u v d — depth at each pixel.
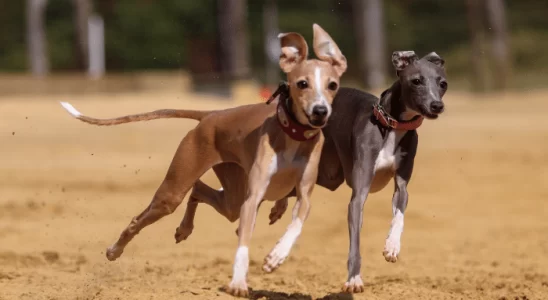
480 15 48.22
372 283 9.84
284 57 7.96
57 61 64.44
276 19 65.62
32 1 52.34
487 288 9.50
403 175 8.45
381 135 8.40
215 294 8.60
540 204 15.88
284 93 7.98
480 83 47.88
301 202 8.05
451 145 23.86
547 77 53.78
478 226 14.05
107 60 65.81
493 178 18.61
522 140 24.61
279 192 8.25
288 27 66.94
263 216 14.55
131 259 11.07
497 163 20.64
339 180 9.05
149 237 12.70
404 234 13.50
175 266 10.69
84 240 12.27
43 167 19.14
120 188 16.72
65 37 65.62
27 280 9.62
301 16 67.81
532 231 13.59
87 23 45.53
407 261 11.43
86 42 45.47
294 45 7.95
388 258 8.05
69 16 67.06
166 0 67.25
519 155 21.75
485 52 47.81
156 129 26.70
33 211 14.36
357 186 8.35
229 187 8.93
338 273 10.49
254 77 61.84
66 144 23.11
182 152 8.61
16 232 12.73
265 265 7.73
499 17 47.34
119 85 36.09
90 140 24.02
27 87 34.91
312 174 8.07
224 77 37.62
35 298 8.66
